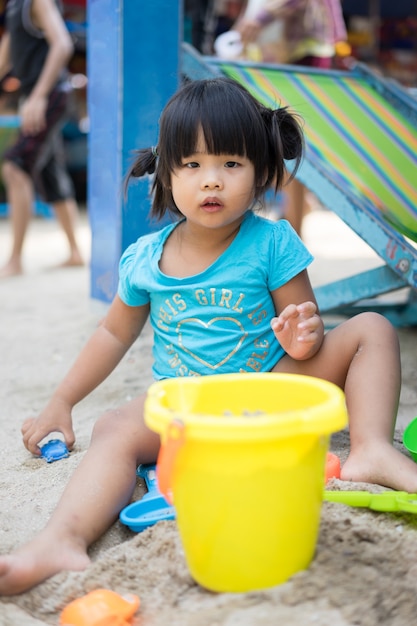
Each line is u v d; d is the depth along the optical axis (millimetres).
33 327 3139
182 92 1610
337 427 1069
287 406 1277
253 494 1076
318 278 3908
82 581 1234
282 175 1685
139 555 1283
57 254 5184
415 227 2207
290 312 1514
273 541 1103
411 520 1350
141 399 1615
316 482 1126
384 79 3277
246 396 1292
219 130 1528
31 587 1252
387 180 2422
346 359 1611
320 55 4109
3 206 7328
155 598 1180
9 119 7000
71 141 8570
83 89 8484
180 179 1585
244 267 1655
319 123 2662
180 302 1678
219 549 1110
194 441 1058
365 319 1625
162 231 1788
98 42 2898
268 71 3016
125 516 1413
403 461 1451
